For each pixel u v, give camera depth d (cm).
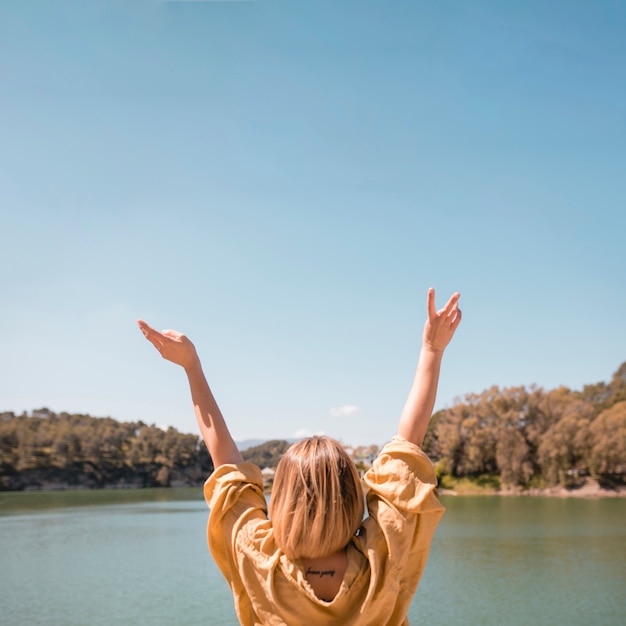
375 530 197
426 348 230
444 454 13912
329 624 190
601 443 11838
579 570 3797
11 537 6166
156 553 4862
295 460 195
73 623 2641
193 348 243
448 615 2703
